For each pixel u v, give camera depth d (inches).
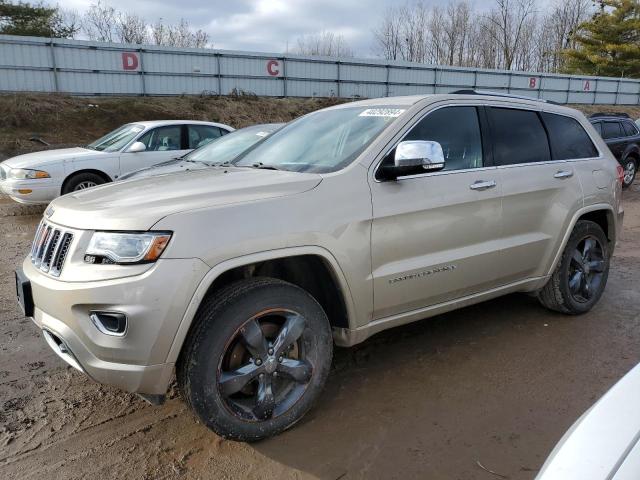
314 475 105.7
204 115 957.2
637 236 320.5
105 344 100.1
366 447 114.2
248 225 108.2
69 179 354.0
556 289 178.2
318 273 123.7
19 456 110.9
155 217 102.0
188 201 108.7
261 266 127.5
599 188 183.3
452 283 143.5
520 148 164.7
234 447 114.4
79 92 984.3
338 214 120.2
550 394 135.1
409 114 140.9
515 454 111.6
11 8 1251.8
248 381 111.4
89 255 102.9
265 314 111.9
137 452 112.7
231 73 1125.1
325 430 120.4
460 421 123.6
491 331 173.5
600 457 58.8
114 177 364.8
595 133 194.2
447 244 140.9
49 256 113.1
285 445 115.0
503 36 2279.8
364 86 1300.4
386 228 128.0
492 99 161.5
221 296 108.1
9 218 361.7
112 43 993.5
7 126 749.9
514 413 126.7
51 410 128.3
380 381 142.0
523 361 153.0
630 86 1766.7
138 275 98.8
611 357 155.5
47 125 781.9
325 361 122.3
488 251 149.8
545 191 165.5
